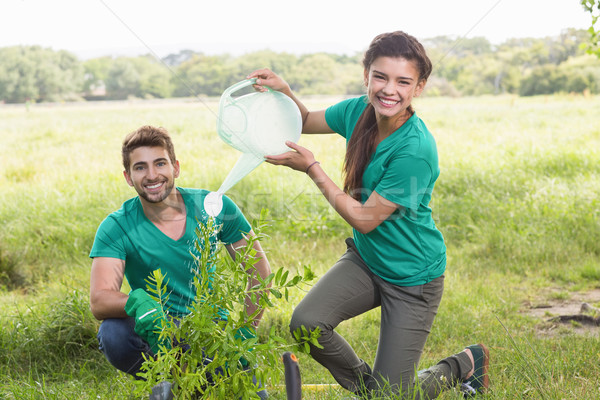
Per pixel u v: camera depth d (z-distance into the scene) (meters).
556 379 2.47
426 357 3.02
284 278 1.89
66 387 2.62
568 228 5.35
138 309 1.95
